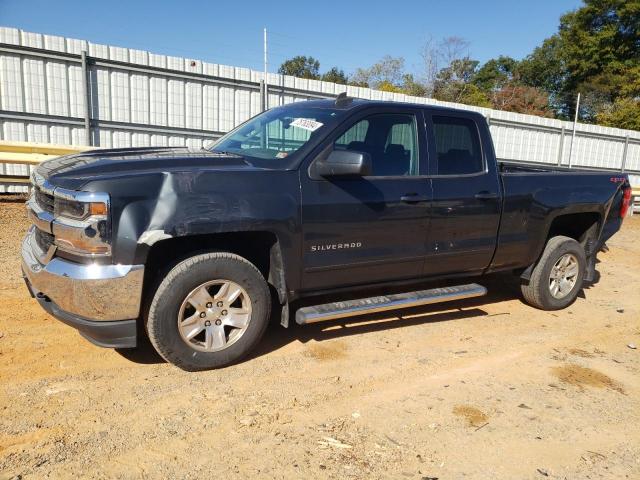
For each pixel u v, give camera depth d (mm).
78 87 11102
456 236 4719
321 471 2719
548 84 49344
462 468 2818
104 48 11195
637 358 4559
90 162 3658
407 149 4543
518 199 5062
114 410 3191
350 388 3652
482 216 4828
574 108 43312
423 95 40094
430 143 4613
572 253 5707
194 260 3541
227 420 3150
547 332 5070
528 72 50062
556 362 4348
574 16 42125
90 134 11367
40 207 3686
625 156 20672
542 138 18688
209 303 3654
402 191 4340
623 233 12359
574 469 2887
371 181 4227
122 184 3285
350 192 4082
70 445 2816
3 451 2725
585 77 43094
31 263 3566
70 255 3344
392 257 4387
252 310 3812
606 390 3881
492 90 48000
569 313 5758
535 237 5285
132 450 2811
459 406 3490
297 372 3850
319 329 4738
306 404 3393
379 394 3594
